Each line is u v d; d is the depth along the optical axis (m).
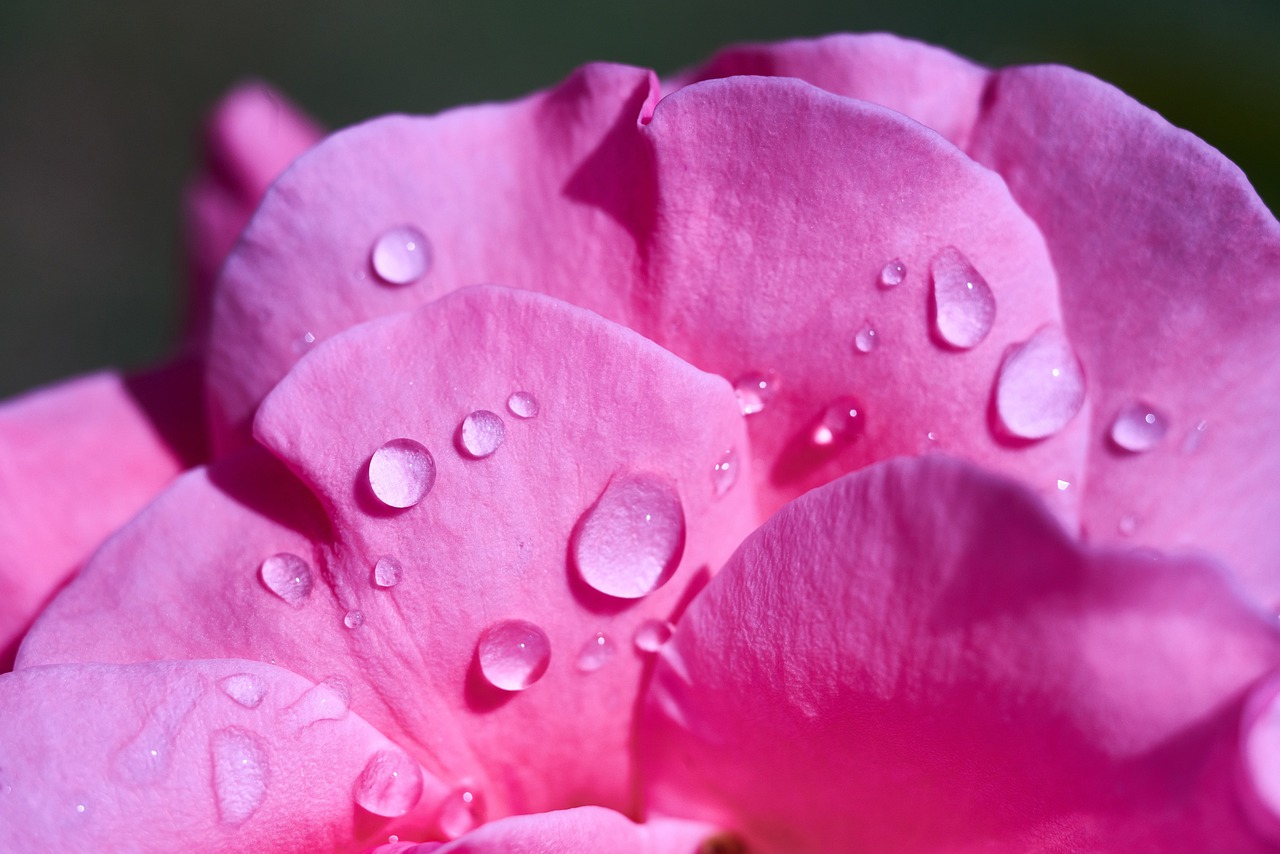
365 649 0.14
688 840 0.14
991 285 0.14
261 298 0.15
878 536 0.13
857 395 0.14
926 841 0.14
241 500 0.14
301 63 0.46
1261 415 0.14
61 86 0.46
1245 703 0.12
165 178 0.46
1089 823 0.13
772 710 0.14
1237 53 0.23
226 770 0.13
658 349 0.14
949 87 0.15
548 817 0.13
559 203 0.14
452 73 0.45
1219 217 0.14
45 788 0.13
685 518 0.14
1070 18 0.30
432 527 0.14
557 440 0.14
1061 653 0.13
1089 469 0.14
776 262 0.14
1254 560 0.14
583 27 0.45
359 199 0.15
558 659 0.14
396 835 0.14
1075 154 0.14
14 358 0.43
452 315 0.14
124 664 0.13
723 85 0.14
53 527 0.16
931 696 0.13
